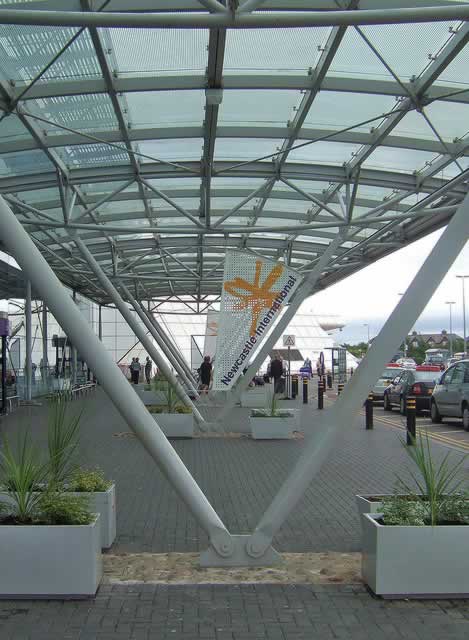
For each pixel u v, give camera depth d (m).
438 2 9.93
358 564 6.66
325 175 16.30
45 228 19.88
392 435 18.14
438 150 14.28
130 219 20.34
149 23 6.28
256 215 20.72
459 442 16.80
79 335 6.33
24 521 5.93
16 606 5.55
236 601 5.69
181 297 50.97
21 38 10.36
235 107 13.15
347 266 25.91
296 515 8.89
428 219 19.06
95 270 18.89
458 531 5.73
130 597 5.77
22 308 28.33
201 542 7.59
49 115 13.01
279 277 15.79
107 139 13.99
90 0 9.66
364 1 9.86
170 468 6.52
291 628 5.16
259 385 40.88
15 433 17.62
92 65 11.26
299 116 13.27
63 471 8.40
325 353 70.06
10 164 15.06
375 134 14.04
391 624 5.23
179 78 11.85
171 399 18.88
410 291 6.49
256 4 6.23
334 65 11.63
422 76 11.80
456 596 5.72
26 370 27.78
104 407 26.97
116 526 8.27
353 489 10.58
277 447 15.70
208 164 15.56
